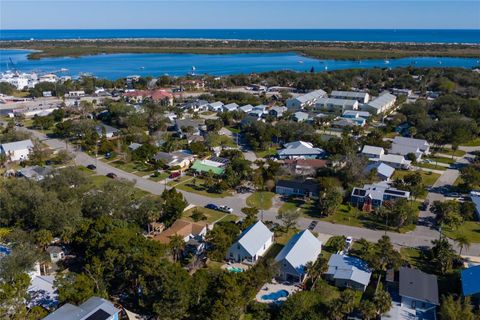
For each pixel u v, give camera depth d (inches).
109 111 6422.2
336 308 2063.2
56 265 2652.6
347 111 6801.2
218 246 2704.2
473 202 3602.4
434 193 3929.6
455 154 5098.4
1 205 2967.5
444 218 3235.7
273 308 2222.0
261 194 3902.6
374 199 3590.1
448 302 2102.6
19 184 3206.2
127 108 6240.2
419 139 5241.1
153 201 3149.6
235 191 3969.0
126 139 5275.6
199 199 3774.6
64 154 4645.7
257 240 2810.0
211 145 5103.3
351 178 3956.7
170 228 3056.1
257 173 4047.7
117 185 3299.7
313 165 4367.6
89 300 2098.9
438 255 2694.4
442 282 2534.5
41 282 2326.5
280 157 4901.6
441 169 4586.6
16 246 2527.1
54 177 3378.4
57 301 2177.7
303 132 5428.2
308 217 3442.4
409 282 2320.4
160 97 7760.8
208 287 2150.6
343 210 3563.0
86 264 2445.9
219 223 3129.9
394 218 3265.3
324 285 2447.1
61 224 2765.7
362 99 7667.3
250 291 2171.5
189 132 5649.6
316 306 2206.0
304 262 2554.1
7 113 6914.4
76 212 2854.3
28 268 2330.2
